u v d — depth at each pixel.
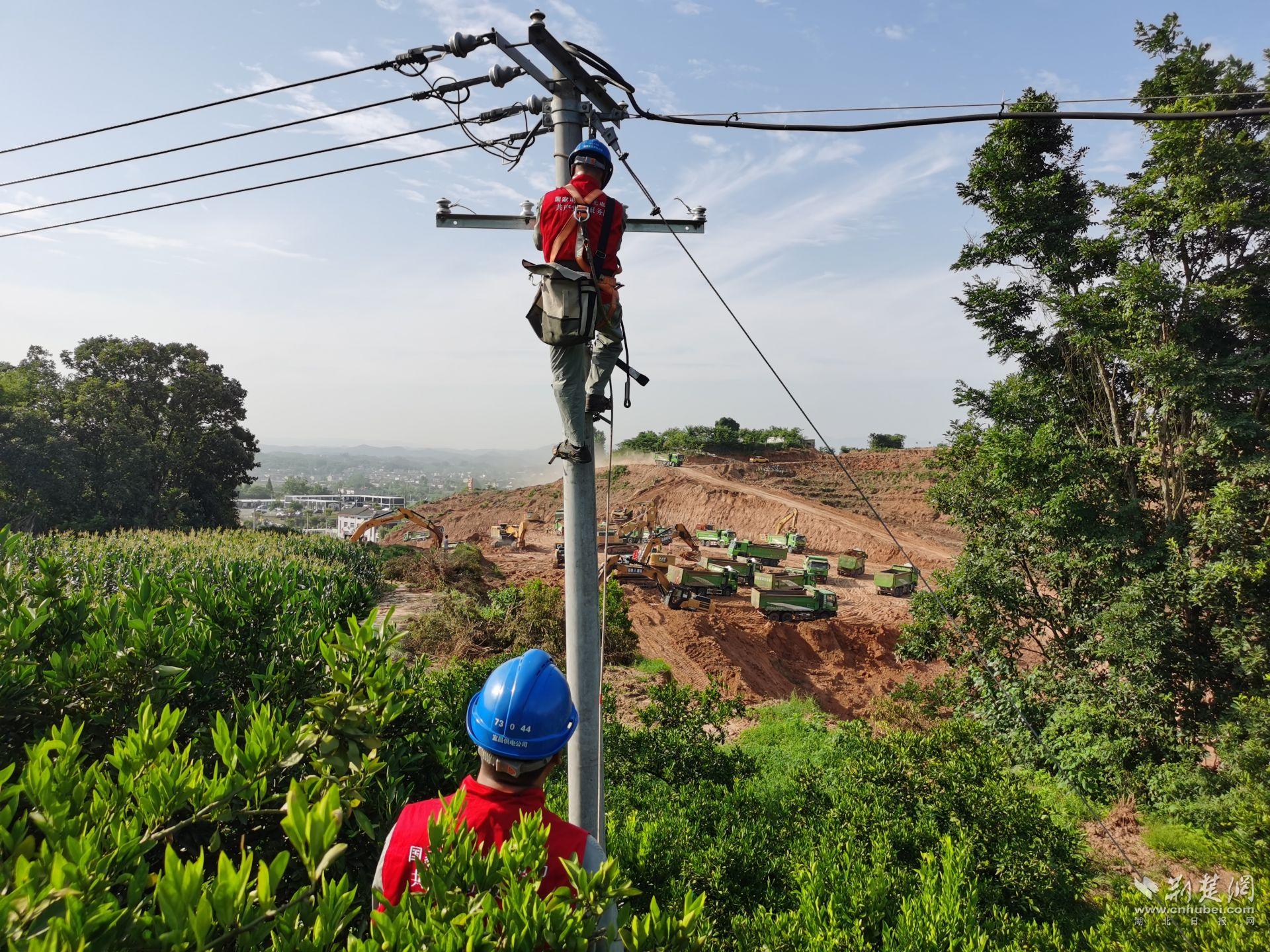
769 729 21.56
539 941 1.85
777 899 8.06
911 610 24.77
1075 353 22.75
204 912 1.75
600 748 4.48
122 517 55.81
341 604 6.81
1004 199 22.41
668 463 83.69
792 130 6.91
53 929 1.64
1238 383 18.36
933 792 11.94
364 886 4.24
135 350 63.72
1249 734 16.75
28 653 5.19
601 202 4.00
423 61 6.72
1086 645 20.78
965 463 24.41
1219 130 18.92
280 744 3.18
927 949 6.71
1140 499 21.23
